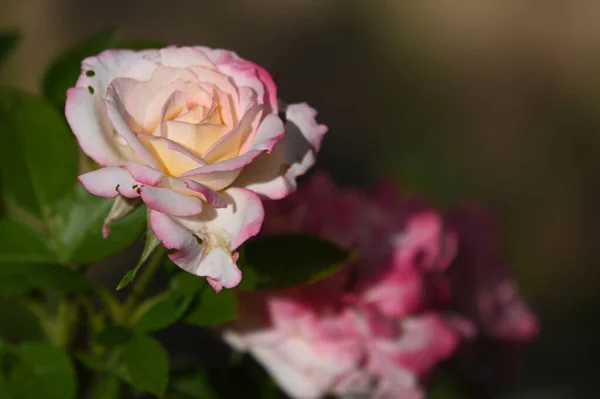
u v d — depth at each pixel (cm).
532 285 174
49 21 223
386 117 219
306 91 228
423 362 68
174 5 245
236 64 60
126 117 59
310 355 68
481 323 75
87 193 65
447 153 206
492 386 76
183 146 59
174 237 57
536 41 251
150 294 68
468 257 75
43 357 64
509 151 213
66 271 64
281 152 60
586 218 196
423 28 252
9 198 65
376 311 68
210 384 70
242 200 59
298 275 64
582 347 130
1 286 64
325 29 248
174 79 60
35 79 198
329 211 69
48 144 66
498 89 234
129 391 68
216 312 63
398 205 73
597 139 221
